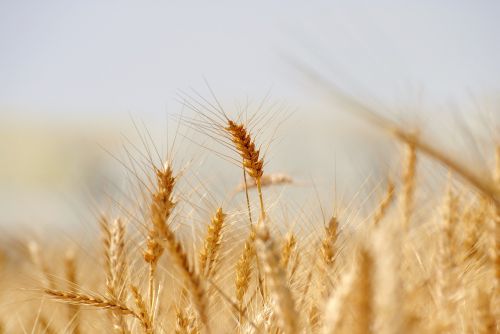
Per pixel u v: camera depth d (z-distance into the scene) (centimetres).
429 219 178
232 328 177
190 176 182
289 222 181
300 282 175
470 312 167
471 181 164
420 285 165
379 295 155
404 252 169
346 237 174
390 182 178
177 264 166
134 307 179
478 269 174
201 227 182
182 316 174
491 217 170
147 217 177
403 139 166
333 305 159
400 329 155
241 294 175
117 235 180
